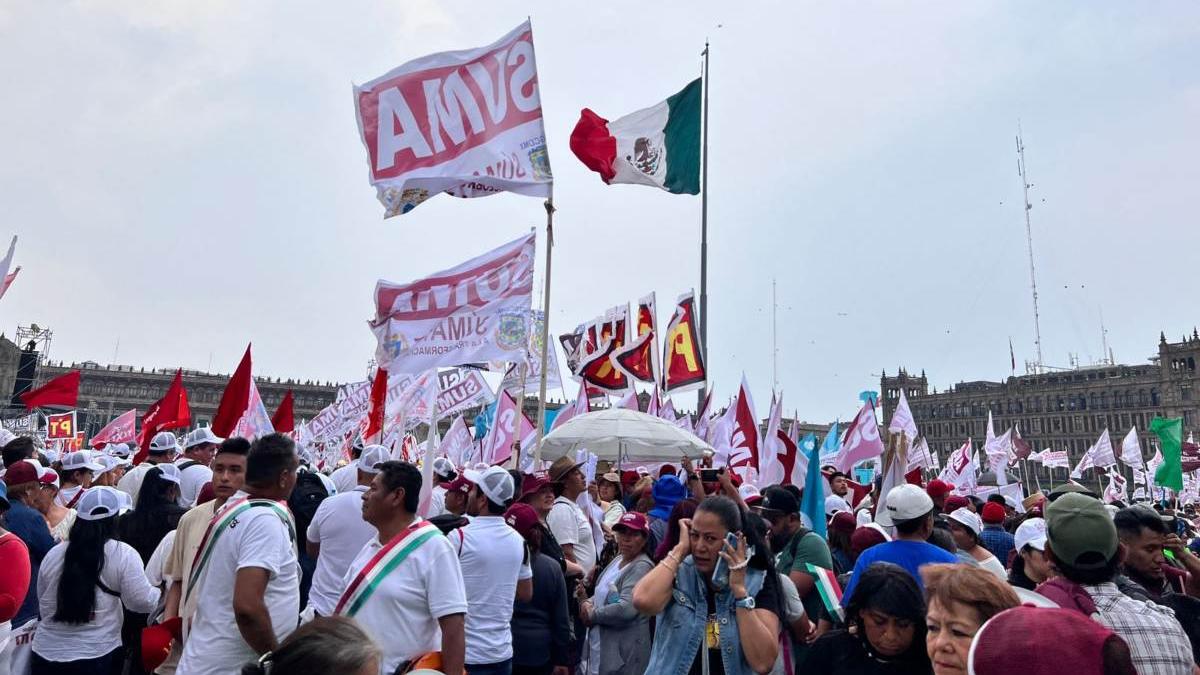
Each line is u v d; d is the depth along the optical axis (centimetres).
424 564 434
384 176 977
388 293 924
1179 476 2358
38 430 3406
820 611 589
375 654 247
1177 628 376
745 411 1530
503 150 977
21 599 511
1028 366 12800
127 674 682
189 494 953
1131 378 11088
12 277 980
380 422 1311
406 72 991
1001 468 3002
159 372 12612
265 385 12888
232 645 441
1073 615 228
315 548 664
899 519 560
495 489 583
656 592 419
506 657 560
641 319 1820
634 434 942
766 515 695
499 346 910
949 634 303
